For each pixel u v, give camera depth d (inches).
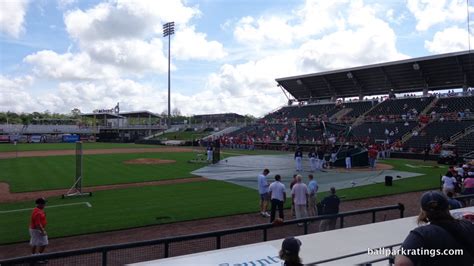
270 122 2783.0
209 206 653.3
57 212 605.0
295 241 170.4
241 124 3191.4
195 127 3577.8
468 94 1966.0
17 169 1215.6
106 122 4744.1
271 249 248.1
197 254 239.1
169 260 228.2
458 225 122.4
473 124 1697.8
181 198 728.3
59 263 358.6
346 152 1270.9
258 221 555.2
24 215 593.3
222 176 1050.7
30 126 4020.7
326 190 817.5
